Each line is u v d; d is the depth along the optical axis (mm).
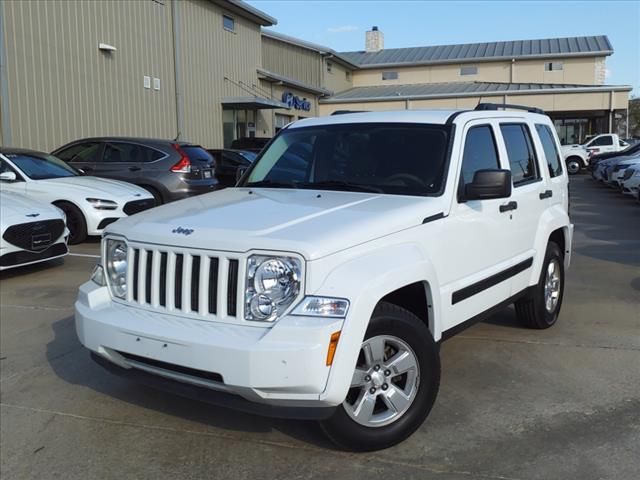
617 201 18375
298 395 3162
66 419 4156
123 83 18500
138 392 4570
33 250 8109
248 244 3305
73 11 16375
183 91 21703
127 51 18625
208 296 3410
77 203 10430
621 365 4941
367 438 3553
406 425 3650
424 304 3955
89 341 3750
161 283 3607
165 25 20625
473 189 4219
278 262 3254
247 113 27453
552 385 4562
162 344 3369
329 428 3490
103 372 4961
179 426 4023
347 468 3475
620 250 10172
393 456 3588
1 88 14086
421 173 4348
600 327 5957
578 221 14016
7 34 14227
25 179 10656
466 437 3787
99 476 3465
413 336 3654
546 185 5715
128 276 3750
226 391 3270
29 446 3805
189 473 3469
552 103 35656
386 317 3531
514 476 3354
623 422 3947
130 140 13031
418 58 44875
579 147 31969
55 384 4734
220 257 3361
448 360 5102
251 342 3152
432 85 42781
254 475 3434
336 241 3352
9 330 6047
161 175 12648
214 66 23922
